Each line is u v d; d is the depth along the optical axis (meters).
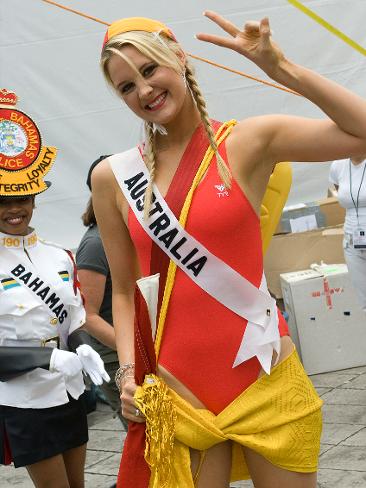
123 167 2.54
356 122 2.26
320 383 6.14
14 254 3.53
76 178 6.79
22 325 3.49
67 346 3.65
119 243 2.67
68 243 6.84
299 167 7.31
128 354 2.63
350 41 4.81
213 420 2.43
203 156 2.42
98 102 6.73
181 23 6.75
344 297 6.42
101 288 3.93
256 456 2.47
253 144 2.39
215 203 2.38
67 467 3.68
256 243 2.44
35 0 6.49
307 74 2.25
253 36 2.27
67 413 3.54
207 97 6.96
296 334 6.44
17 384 3.46
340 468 4.39
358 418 5.18
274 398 2.43
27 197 3.54
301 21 6.90
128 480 2.52
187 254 2.40
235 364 2.42
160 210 2.42
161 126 2.42
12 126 3.57
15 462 3.46
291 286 6.38
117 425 5.66
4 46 6.52
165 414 2.41
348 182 5.67
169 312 2.46
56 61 6.61
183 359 2.45
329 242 6.81
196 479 2.47
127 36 2.35
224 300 2.41
